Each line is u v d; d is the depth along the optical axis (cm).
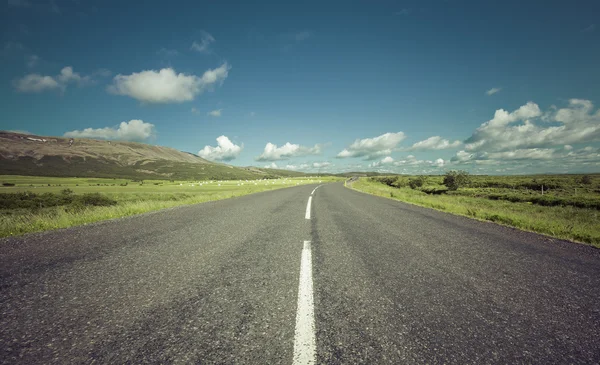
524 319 229
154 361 165
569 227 686
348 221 761
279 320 216
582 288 304
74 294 261
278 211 967
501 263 392
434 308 244
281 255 405
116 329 200
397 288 288
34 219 670
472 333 204
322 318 220
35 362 162
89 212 825
